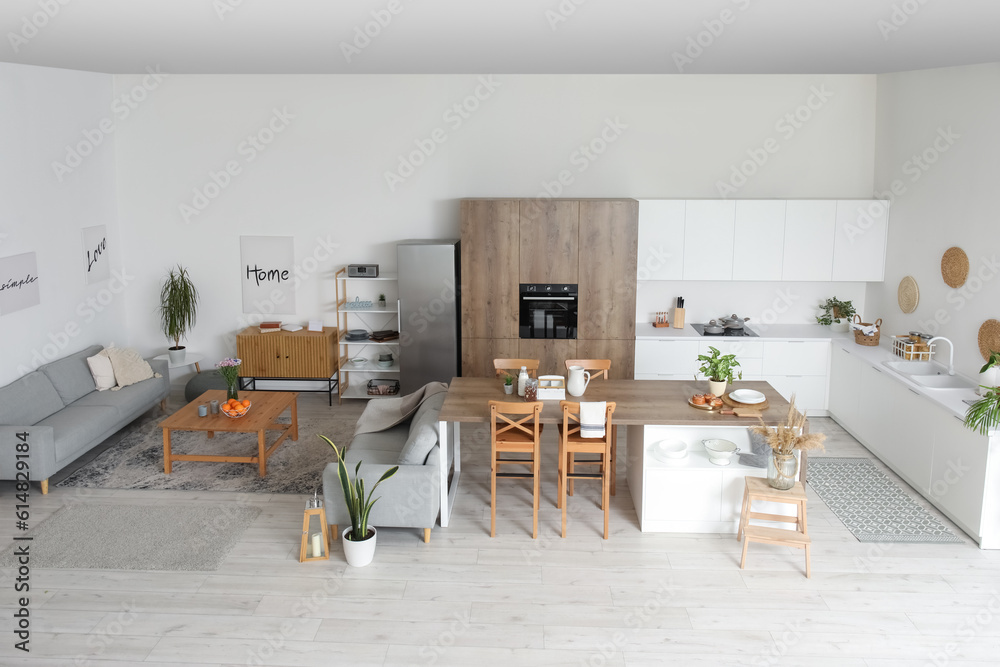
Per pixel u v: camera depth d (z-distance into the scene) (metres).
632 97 8.07
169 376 8.57
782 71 5.67
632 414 5.46
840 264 7.84
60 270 7.46
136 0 3.04
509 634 4.43
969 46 4.16
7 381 6.71
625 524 5.76
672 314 8.47
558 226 7.65
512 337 7.90
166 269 8.62
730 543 5.47
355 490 5.24
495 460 5.47
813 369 7.86
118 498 6.15
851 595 4.81
